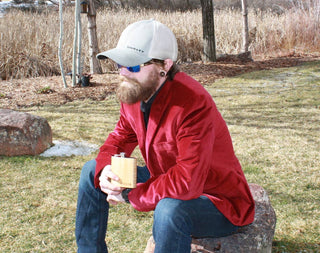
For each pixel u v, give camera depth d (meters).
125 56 1.76
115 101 7.00
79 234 2.12
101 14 13.34
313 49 12.97
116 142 2.24
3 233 2.87
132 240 2.80
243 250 2.02
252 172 3.94
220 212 1.91
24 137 4.36
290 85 8.12
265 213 2.29
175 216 1.76
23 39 9.79
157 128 1.87
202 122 1.79
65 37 10.41
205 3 10.79
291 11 14.77
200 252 1.99
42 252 2.65
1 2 17.67
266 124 5.56
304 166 4.05
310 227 2.90
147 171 2.33
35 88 7.92
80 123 5.68
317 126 5.38
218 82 8.66
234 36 13.05
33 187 3.63
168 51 1.81
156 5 22.91
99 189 2.08
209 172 1.91
